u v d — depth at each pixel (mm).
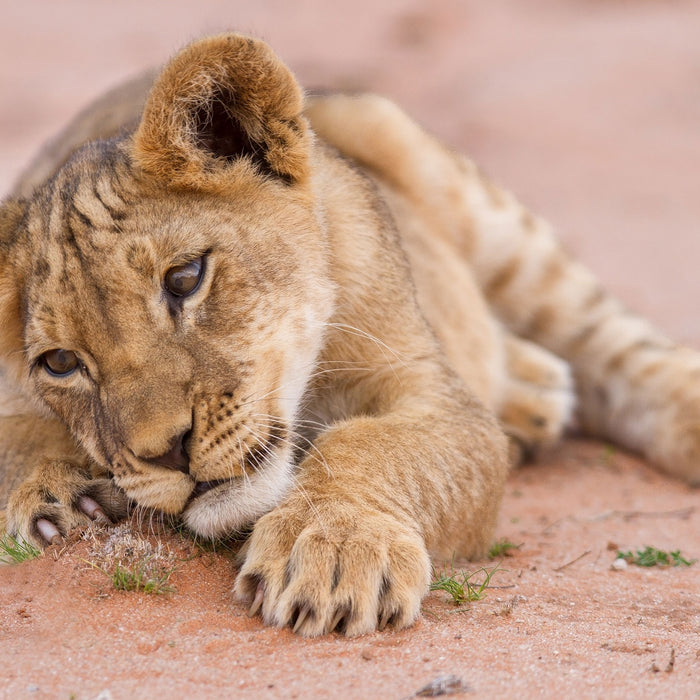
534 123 28125
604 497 9836
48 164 10672
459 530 7281
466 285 10383
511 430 10672
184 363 6383
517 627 5965
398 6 39781
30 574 6344
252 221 7012
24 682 5207
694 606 6715
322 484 6547
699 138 26297
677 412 10781
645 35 33312
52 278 6707
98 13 44750
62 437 7578
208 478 6312
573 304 11828
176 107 6719
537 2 38656
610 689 5102
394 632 5816
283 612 5754
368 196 8406
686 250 19469
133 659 5438
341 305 7750
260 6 43031
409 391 7863
